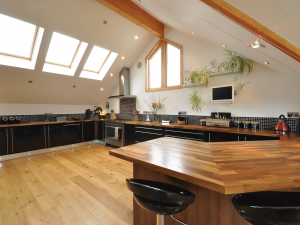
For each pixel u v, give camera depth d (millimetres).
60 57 4320
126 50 4773
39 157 4047
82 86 5121
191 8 1683
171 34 4340
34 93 4426
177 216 1374
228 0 1105
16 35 3430
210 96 3695
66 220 1811
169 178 1395
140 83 5152
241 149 1527
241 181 848
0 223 1751
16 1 2674
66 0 3014
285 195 952
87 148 4977
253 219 797
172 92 4391
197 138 3293
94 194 2338
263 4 909
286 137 2121
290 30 1021
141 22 3775
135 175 1642
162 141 1965
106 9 3498
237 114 3324
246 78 3189
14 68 3600
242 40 1812
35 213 1919
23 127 4047
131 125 4559
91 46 4090
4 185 2592
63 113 5430
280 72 2816
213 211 1191
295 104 2713
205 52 3736
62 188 2500
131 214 1924
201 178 901
